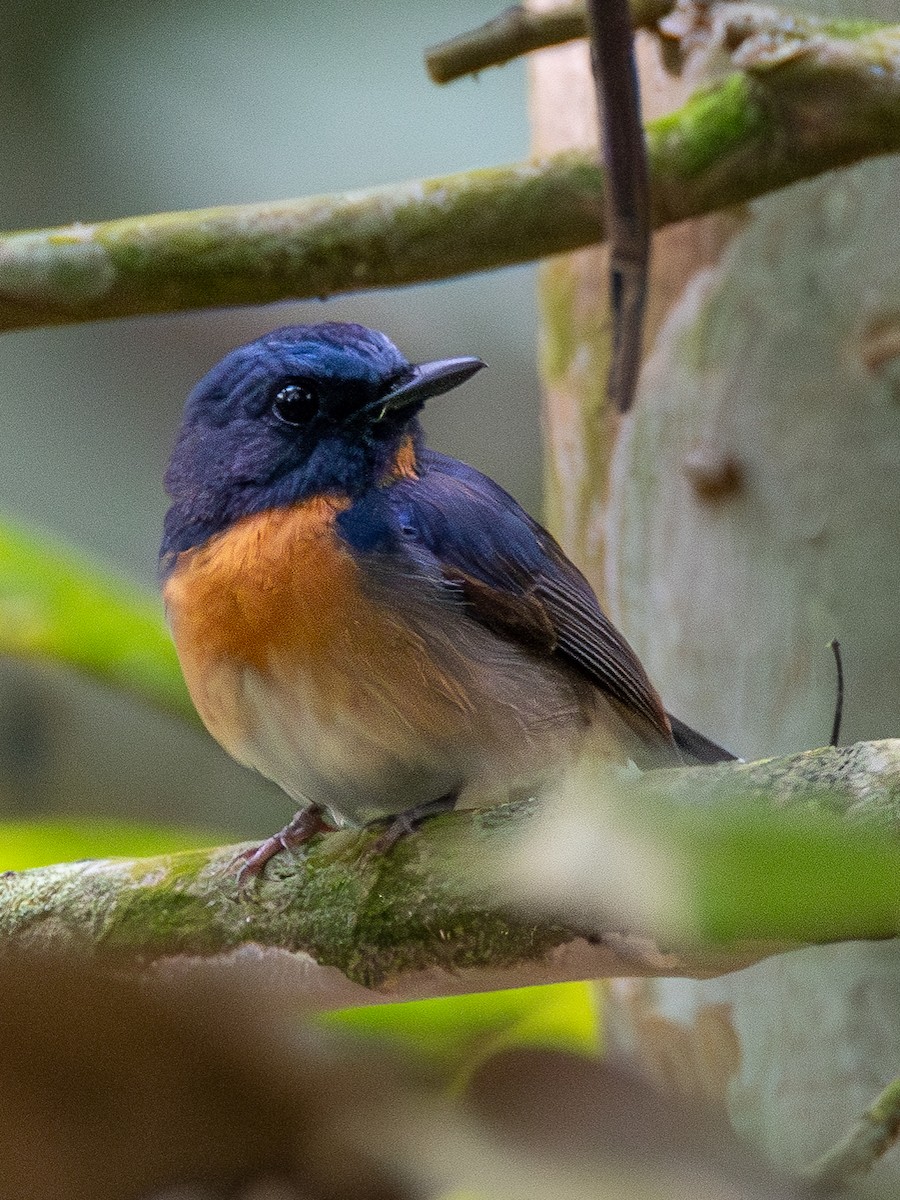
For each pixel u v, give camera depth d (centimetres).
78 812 1411
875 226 779
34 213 1477
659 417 843
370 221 674
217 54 1488
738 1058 782
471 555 755
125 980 258
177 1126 258
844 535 784
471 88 1482
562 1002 793
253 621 698
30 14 1468
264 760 742
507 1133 266
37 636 858
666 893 183
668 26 741
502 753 740
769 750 798
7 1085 247
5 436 1499
